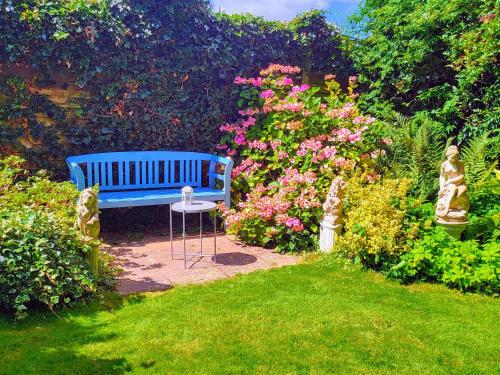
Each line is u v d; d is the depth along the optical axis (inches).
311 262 168.2
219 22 229.6
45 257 122.3
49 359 96.3
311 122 211.0
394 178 200.4
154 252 182.7
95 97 208.5
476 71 201.2
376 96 257.0
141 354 99.0
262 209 186.5
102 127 212.1
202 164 241.1
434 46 226.7
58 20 188.1
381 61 249.8
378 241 153.9
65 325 113.6
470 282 137.9
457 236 156.2
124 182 223.3
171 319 116.8
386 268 154.9
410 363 97.7
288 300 130.3
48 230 132.0
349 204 182.2
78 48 196.9
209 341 105.0
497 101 202.8
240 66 239.3
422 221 168.1
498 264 140.8
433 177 193.9
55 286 122.6
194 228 225.1
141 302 129.0
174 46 218.2
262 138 218.7
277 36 247.0
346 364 96.7
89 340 105.3
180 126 230.4
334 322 116.0
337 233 173.3
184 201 167.2
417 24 223.5
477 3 205.0
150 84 218.8
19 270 120.3
